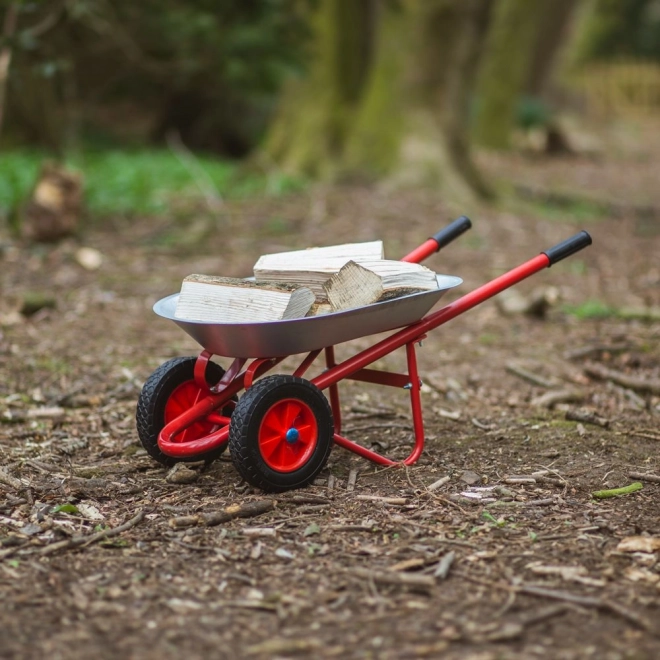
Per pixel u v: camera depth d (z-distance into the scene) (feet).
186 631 8.16
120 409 10.88
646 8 71.82
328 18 24.03
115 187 20.25
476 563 8.68
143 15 24.82
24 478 9.67
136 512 9.27
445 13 22.56
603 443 10.23
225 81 27.94
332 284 9.20
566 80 57.72
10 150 26.58
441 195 21.45
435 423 10.65
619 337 12.67
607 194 26.78
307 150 23.21
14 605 8.34
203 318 9.27
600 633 8.13
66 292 14.06
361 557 8.74
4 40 16.02
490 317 13.47
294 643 8.05
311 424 9.47
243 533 8.99
